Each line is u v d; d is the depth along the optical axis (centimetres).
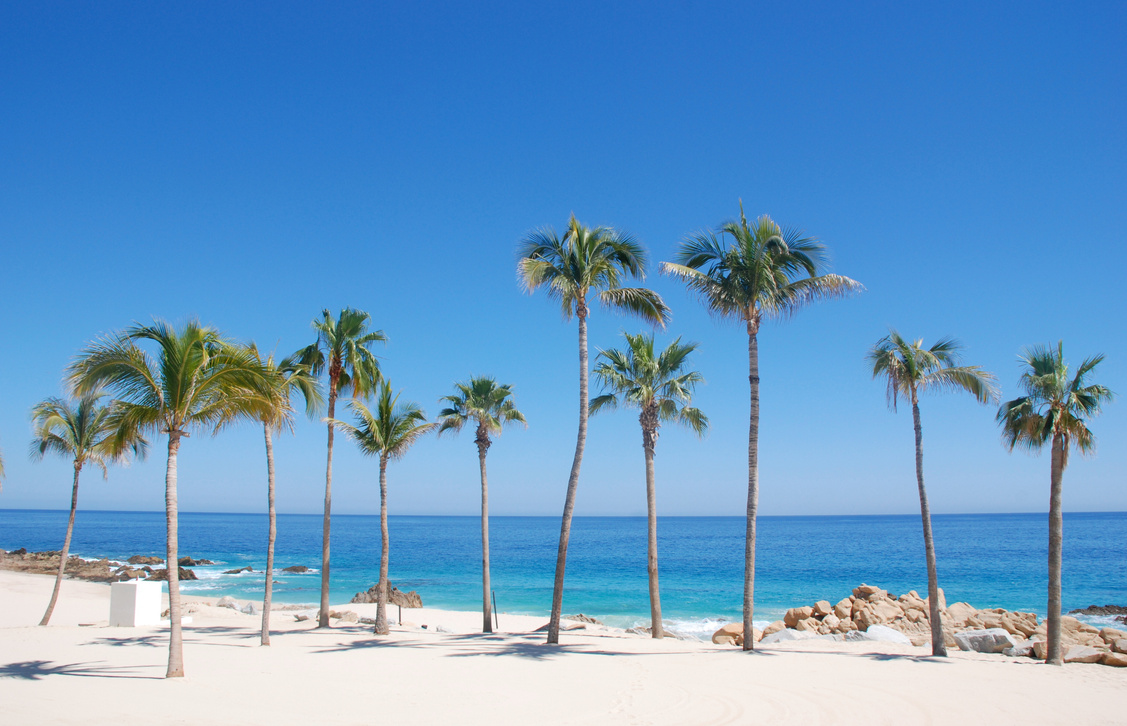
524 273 1845
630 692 1208
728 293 1809
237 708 1062
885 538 13075
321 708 1075
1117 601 4103
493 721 1002
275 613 3078
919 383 1778
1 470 2139
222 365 1429
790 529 19738
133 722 956
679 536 15038
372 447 2297
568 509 1912
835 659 1619
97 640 1973
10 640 1958
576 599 4400
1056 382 1683
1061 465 1691
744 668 1461
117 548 9119
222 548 9538
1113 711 1123
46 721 955
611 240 1973
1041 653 1698
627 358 2320
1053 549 1672
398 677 1352
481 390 2419
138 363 1326
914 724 1027
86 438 2494
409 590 4819
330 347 2384
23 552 6500
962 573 5800
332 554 8550
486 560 2344
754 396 1812
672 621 3466
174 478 1366
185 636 2123
